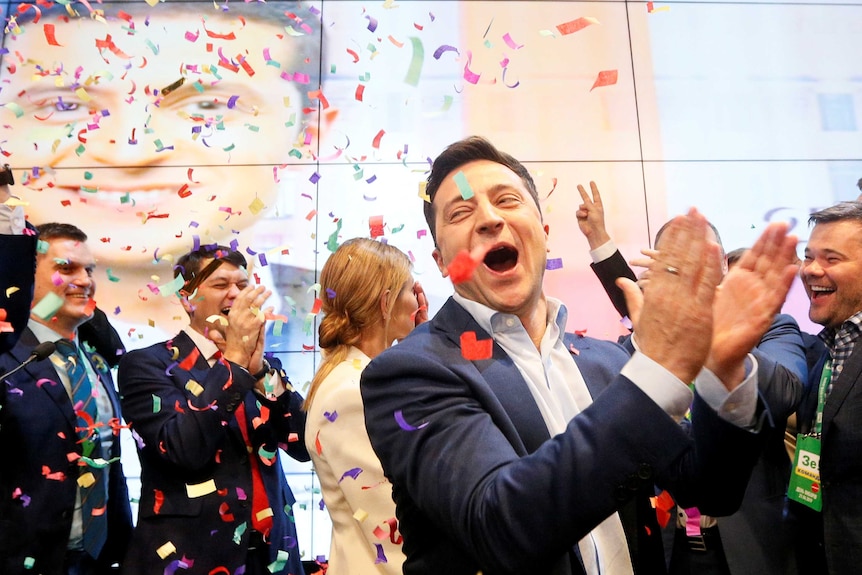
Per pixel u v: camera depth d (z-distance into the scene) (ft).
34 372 6.13
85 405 6.37
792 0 10.75
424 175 9.86
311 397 4.74
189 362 6.28
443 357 2.78
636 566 2.84
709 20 10.64
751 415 2.56
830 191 10.13
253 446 6.17
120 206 9.61
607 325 9.39
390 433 2.61
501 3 10.55
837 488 4.90
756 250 2.43
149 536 5.71
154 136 9.85
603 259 5.35
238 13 10.31
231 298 6.84
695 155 10.18
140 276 9.39
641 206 9.97
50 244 6.63
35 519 5.70
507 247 3.10
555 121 10.19
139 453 6.14
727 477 2.61
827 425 5.00
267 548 5.97
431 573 2.57
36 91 9.89
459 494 2.28
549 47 10.44
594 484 2.05
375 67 10.26
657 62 10.47
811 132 10.33
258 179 9.80
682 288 2.16
